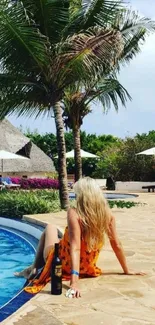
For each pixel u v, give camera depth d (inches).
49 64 569.0
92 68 573.9
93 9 585.0
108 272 243.3
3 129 1576.0
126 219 524.7
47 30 587.5
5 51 558.3
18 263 346.0
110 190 1321.4
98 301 192.7
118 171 1434.5
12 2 557.3
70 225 210.7
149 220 514.3
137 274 238.1
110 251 306.5
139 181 1406.3
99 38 550.9
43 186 1187.9
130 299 195.9
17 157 1148.5
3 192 823.7
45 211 590.9
